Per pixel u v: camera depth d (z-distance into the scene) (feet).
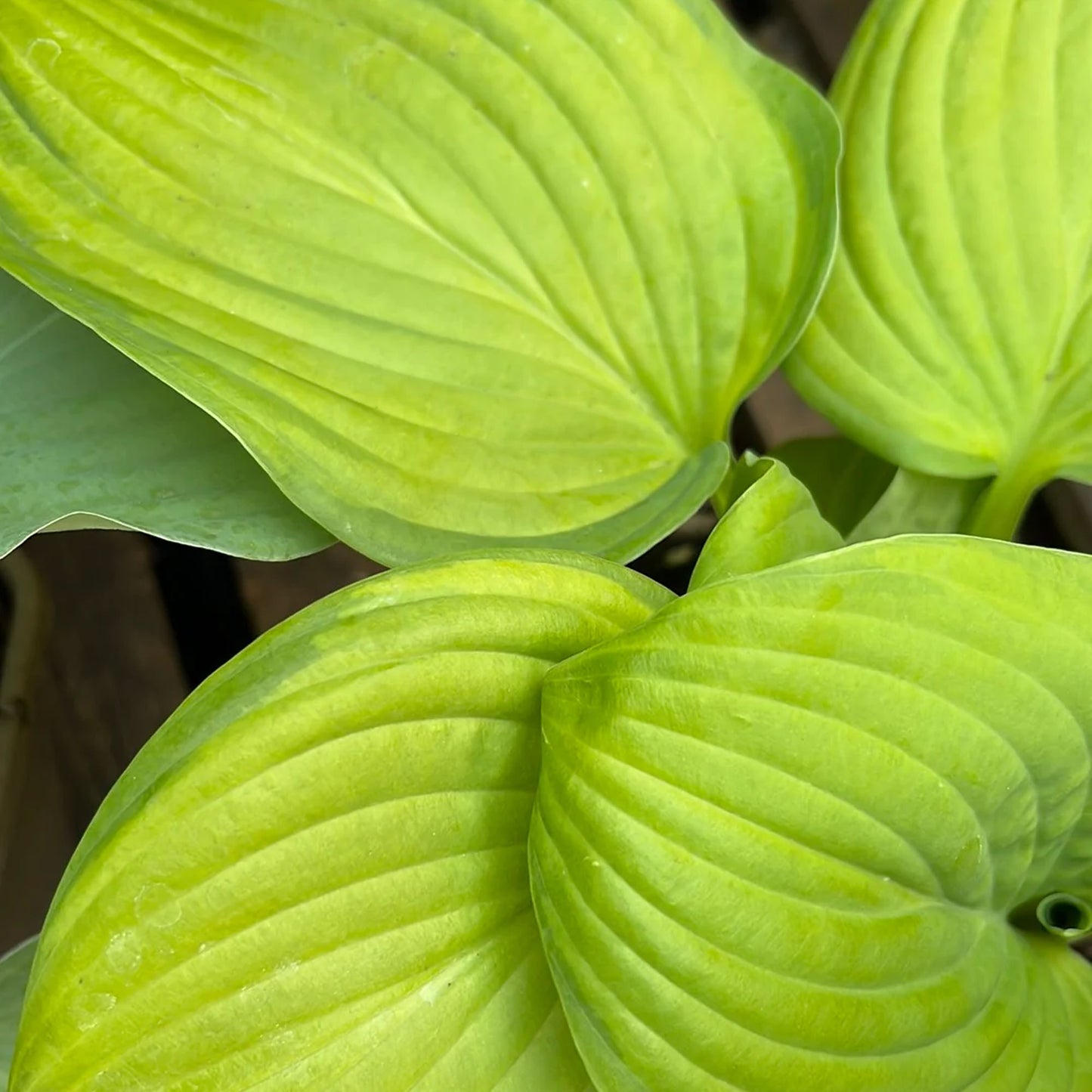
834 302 2.44
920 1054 2.10
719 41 2.33
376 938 2.11
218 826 2.04
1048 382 2.46
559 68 2.29
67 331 2.30
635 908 2.02
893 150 2.40
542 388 2.36
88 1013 2.03
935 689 2.06
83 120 2.22
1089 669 2.07
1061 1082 2.17
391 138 2.29
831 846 2.06
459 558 2.13
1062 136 2.39
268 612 3.18
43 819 3.29
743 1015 2.03
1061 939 2.28
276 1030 2.07
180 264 2.22
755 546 2.27
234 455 2.28
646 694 2.03
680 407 2.42
